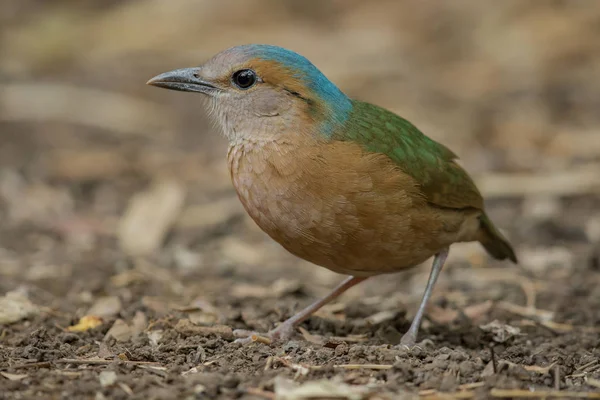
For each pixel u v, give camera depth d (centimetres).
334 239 897
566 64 2144
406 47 2259
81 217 1549
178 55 2242
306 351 880
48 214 1556
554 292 1207
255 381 777
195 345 898
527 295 1198
